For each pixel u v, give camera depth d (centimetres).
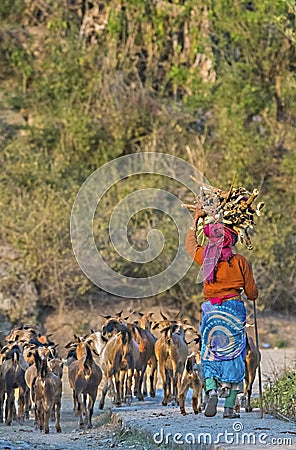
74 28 10856
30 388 4459
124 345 4672
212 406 3212
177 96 10638
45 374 4028
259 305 8344
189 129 10000
